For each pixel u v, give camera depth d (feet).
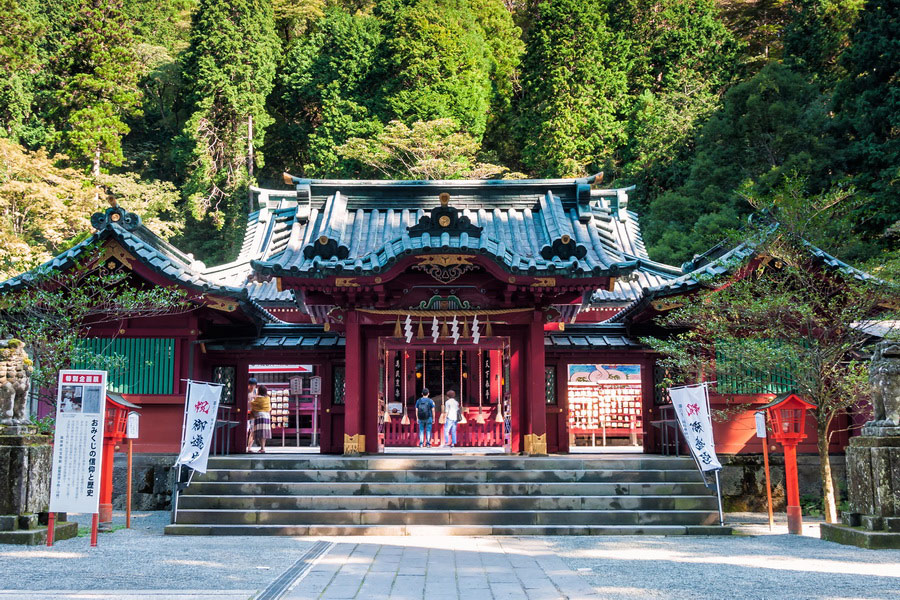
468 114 182.60
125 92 179.32
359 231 61.57
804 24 163.02
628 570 32.53
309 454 62.85
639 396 80.12
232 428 63.93
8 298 52.37
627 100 187.73
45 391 54.80
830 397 49.01
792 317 51.47
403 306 58.08
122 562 33.76
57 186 143.13
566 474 50.26
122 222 55.31
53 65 178.91
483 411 74.18
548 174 176.55
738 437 57.36
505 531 44.73
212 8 187.32
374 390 59.06
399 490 48.67
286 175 65.36
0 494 39.14
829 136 131.23
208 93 183.11
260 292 78.64
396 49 183.73
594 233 61.00
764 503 56.54
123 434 48.24
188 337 59.06
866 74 130.31
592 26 181.16
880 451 38.65
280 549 38.86
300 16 230.68
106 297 53.67
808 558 35.12
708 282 53.26
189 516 45.85
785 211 51.44
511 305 57.88
